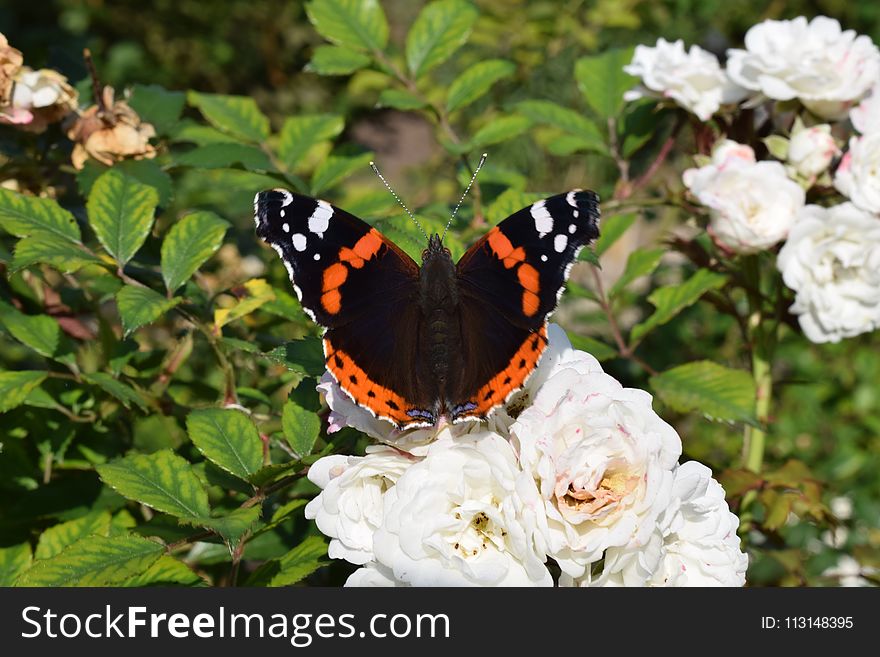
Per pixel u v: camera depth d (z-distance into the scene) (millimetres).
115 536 354
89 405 408
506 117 452
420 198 671
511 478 340
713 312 637
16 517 399
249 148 424
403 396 357
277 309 410
